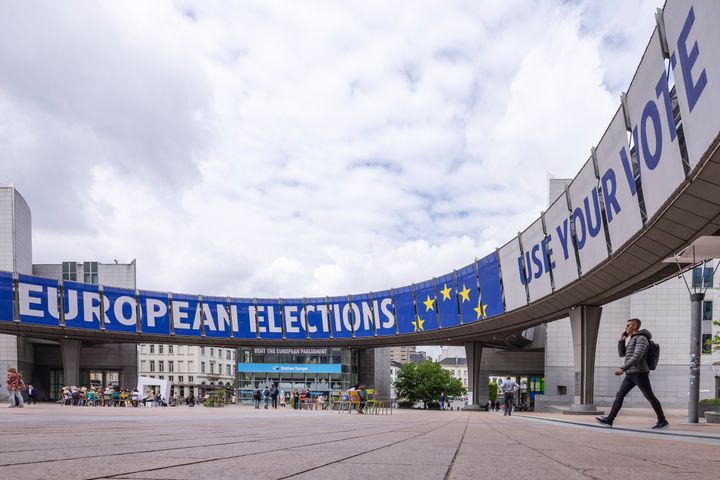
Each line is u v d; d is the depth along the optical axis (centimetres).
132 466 297
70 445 425
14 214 6394
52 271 7406
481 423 1511
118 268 7450
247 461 335
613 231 2472
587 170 2694
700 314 1517
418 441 573
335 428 851
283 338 6488
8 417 1150
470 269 4834
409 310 5781
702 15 1365
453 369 18838
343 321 6306
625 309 5325
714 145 1410
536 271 3728
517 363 6850
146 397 5044
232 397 9438
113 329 5981
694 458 408
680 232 1972
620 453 447
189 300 6344
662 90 1734
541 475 291
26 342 6675
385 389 8688
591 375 3412
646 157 1959
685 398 4938
